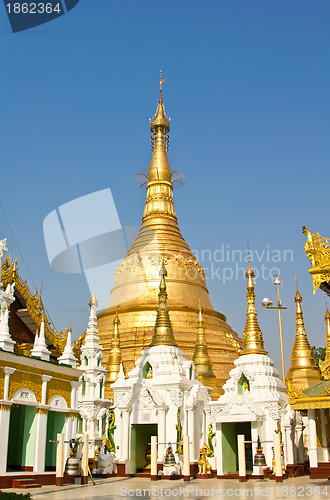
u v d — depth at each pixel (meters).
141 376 37.38
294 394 29.73
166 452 32.72
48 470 28.86
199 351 46.16
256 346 36.84
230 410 32.94
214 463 34.12
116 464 34.53
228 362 52.94
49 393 28.39
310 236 26.38
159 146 69.00
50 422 29.83
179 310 55.41
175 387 35.53
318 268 25.94
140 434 36.66
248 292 39.03
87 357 41.41
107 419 36.22
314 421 30.33
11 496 17.47
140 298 57.00
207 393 38.03
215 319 58.62
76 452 28.70
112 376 47.28
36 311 35.81
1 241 29.31
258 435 32.47
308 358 47.75
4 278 33.72
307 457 41.53
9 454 28.44
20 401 26.05
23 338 35.47
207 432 37.34
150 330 53.25
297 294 50.09
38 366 27.64
